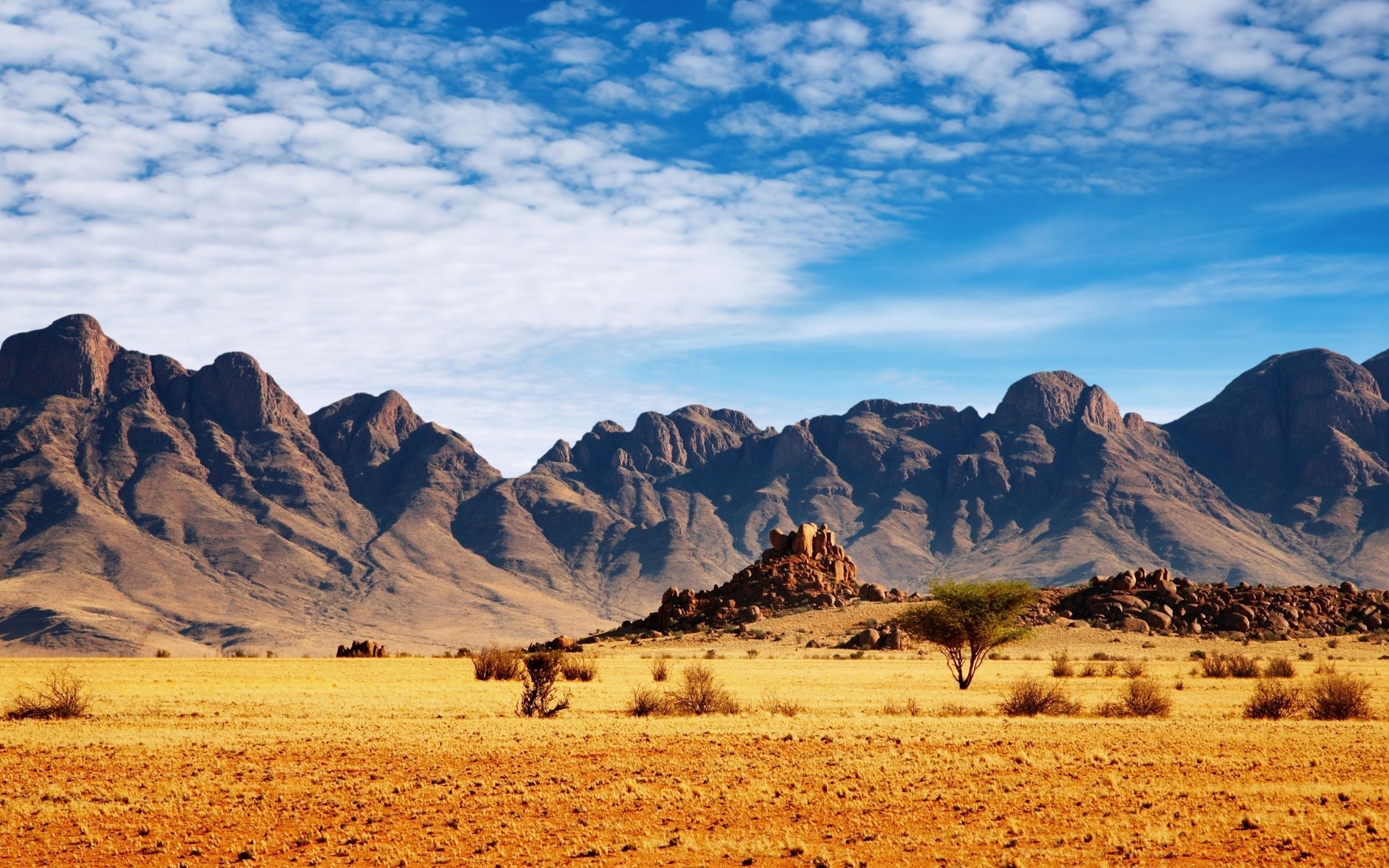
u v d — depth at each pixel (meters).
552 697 43.00
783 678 64.69
